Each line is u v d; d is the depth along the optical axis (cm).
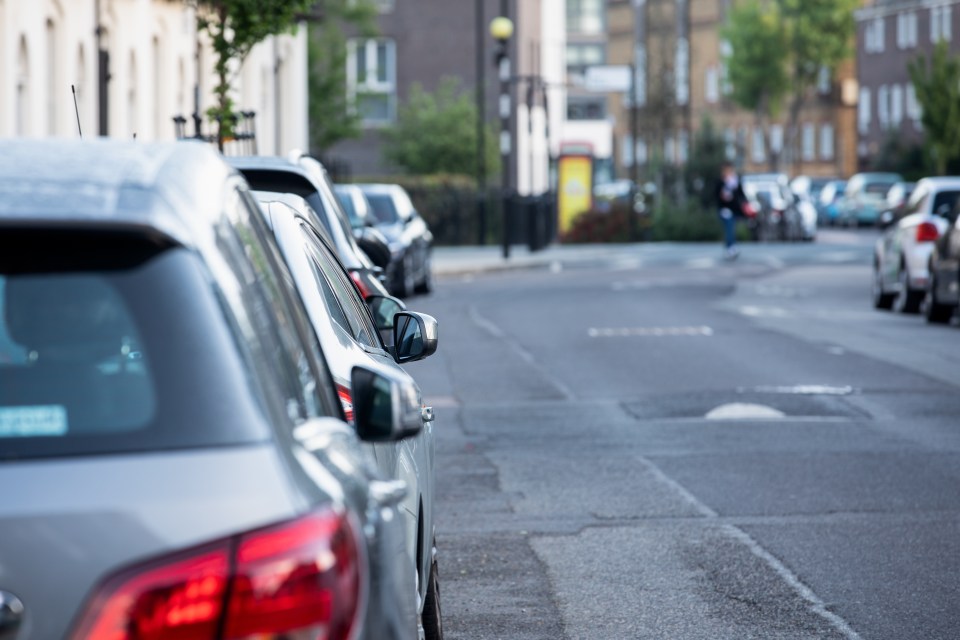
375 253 1742
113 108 2945
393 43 7575
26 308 363
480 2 6016
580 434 1568
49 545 338
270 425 364
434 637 747
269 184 1256
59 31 2642
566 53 12900
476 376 2059
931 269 2814
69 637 334
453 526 1130
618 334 2611
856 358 2220
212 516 345
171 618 336
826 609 891
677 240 6762
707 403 1773
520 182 7600
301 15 4575
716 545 1059
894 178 9831
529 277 4409
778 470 1348
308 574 349
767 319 2895
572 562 1014
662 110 8388
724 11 14900
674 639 834
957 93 9462
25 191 370
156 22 3209
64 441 352
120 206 370
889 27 13025
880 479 1302
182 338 364
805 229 7150
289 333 437
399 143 6862
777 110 13662
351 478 400
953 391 1864
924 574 973
